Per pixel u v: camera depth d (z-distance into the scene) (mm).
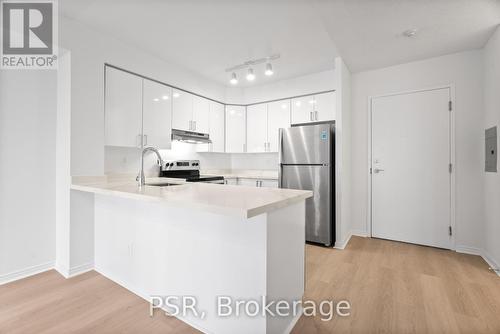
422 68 3057
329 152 3008
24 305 1771
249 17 2223
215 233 1446
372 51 2844
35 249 2270
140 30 2445
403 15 2141
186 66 3359
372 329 1514
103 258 2246
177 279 1646
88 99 2305
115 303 1801
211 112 3914
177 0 1979
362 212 3475
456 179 2859
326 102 3508
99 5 2029
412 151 3115
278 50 2879
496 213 2357
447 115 2908
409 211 3143
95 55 2375
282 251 1412
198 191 1699
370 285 2045
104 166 2658
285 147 3297
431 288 1990
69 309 1726
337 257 2678
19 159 2172
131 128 2758
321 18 2213
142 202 1872
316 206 3082
